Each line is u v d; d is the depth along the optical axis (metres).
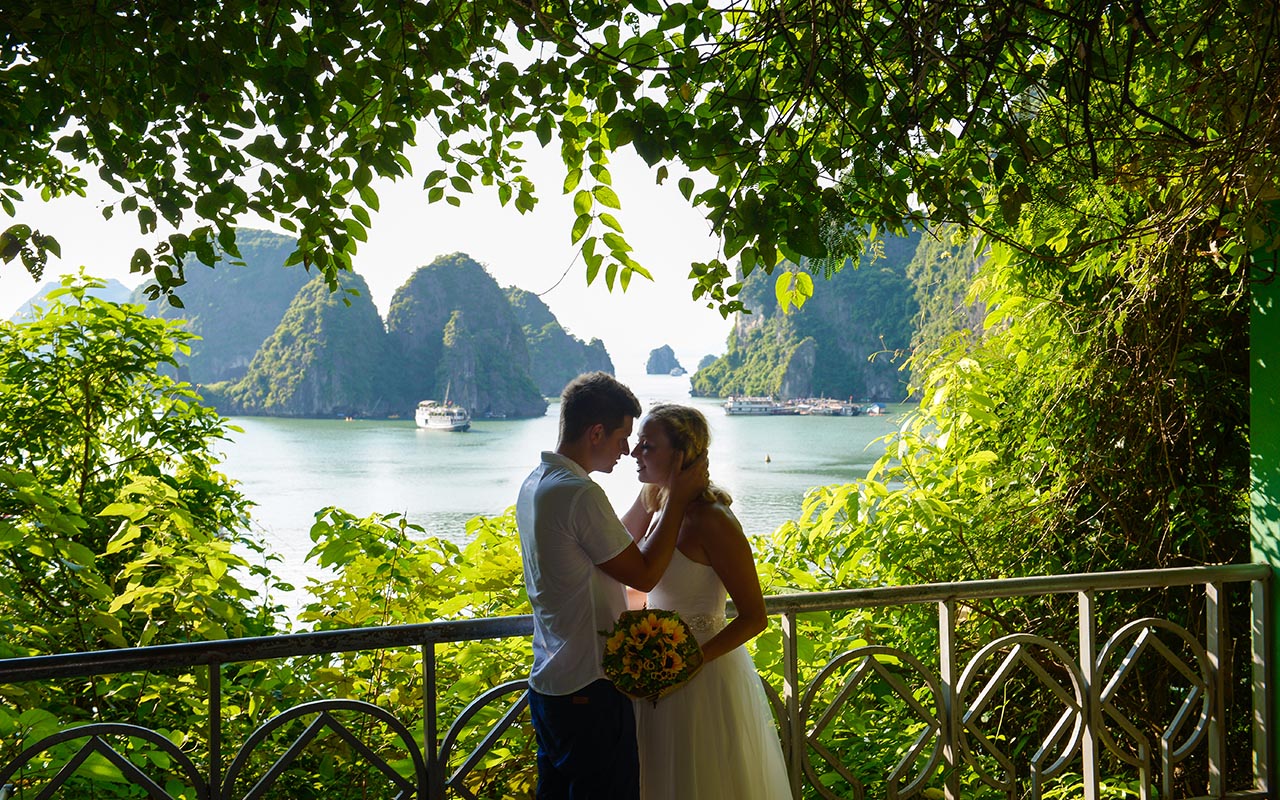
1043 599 4.54
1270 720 3.13
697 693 2.31
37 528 3.69
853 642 3.92
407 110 2.80
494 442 93.75
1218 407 4.13
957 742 2.85
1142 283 3.75
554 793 2.19
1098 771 2.99
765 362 117.06
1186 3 2.87
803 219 2.45
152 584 3.80
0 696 2.92
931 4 2.25
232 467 62.56
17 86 2.52
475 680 3.22
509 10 2.55
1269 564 3.13
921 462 5.14
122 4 2.40
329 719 2.34
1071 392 4.45
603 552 2.08
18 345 5.42
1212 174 2.86
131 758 2.77
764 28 2.41
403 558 3.55
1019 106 2.52
